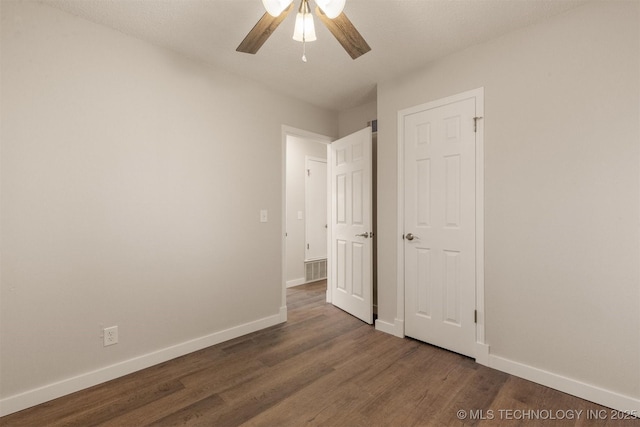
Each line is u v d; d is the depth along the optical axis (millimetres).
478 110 2234
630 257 1676
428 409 1716
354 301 3248
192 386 1947
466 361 2256
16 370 1711
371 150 3033
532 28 1996
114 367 2045
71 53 1884
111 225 2041
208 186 2541
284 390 1901
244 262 2791
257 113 2889
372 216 3076
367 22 1972
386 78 2787
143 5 1813
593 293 1784
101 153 1999
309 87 2992
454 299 2381
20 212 1720
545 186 1950
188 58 2422
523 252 2039
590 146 1791
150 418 1646
